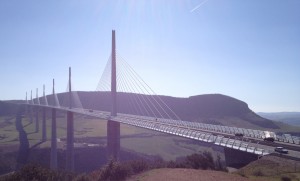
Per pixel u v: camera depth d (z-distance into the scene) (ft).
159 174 74.64
